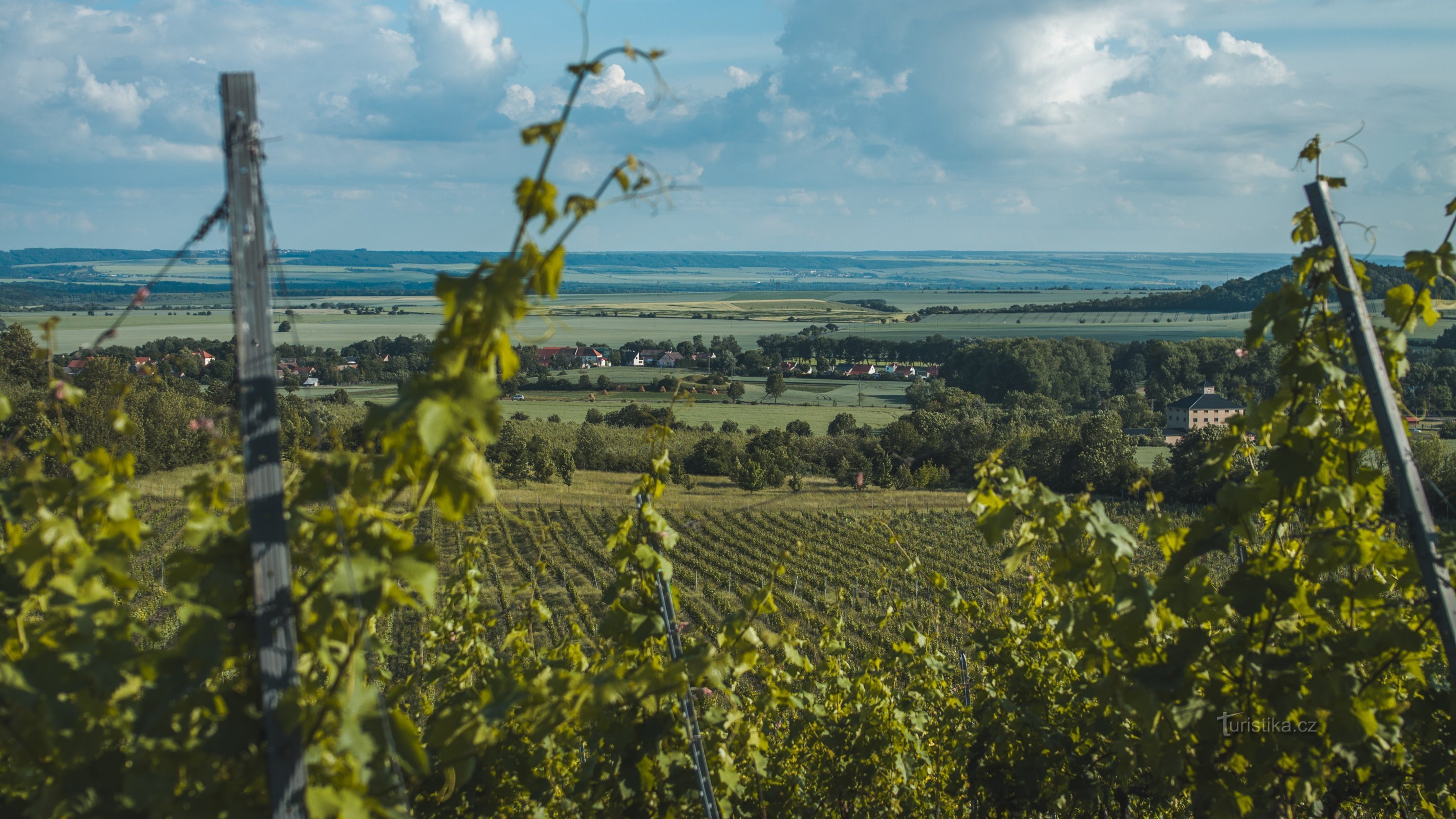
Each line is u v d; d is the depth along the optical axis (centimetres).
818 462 6656
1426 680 392
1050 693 623
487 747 390
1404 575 363
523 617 691
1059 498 385
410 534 245
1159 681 359
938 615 2542
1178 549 399
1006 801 555
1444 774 416
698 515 5041
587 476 5972
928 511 5156
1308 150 341
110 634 274
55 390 309
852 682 805
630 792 408
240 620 236
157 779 231
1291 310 357
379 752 242
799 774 741
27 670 253
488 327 215
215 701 233
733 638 473
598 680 327
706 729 482
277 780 221
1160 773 371
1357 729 350
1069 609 389
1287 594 357
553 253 226
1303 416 368
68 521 281
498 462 5472
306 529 243
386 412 222
